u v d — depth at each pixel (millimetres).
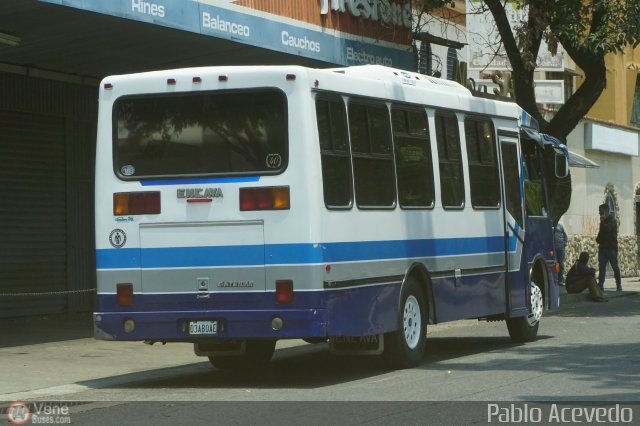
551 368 12438
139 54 18844
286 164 11320
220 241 11500
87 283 20922
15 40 16266
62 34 16922
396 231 12633
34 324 18797
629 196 37031
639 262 37812
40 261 19922
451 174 14016
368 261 12047
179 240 11633
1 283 19172
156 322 11664
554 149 17078
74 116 20625
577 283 24516
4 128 19281
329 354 15055
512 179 15727
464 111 14477
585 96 23422
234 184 11469
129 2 15828
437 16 25516
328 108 11625
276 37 18828
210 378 12672
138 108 11898
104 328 11867
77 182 20688
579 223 32812
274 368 13586
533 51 23078
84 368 13516
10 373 13023
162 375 13031
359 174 12047
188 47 18422
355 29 21047
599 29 21750
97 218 11945
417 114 13367
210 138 11617
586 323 18750
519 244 15719
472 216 14438
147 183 11773
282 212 11297
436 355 14531
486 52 26500
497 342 16141
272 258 11320
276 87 11398
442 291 13578
